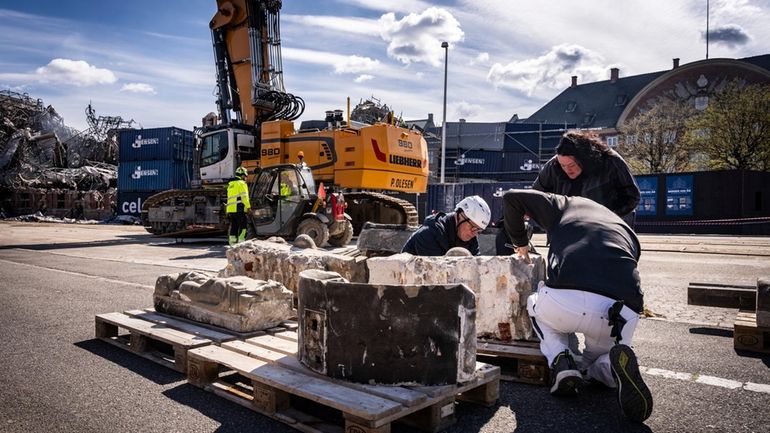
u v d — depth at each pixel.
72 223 30.23
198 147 16.70
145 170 29.59
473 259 3.66
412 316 2.61
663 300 6.20
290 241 12.99
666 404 2.97
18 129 47.09
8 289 6.96
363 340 2.65
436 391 2.55
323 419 2.73
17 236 18.72
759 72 47.28
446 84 29.03
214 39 16.70
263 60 16.39
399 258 3.81
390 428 2.52
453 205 26.97
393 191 15.02
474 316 2.75
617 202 3.58
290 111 16.67
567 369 2.81
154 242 15.99
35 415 2.83
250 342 3.42
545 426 2.69
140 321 4.13
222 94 16.83
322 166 14.47
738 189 21.20
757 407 2.92
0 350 4.07
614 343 2.85
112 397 3.09
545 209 3.07
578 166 3.52
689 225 21.70
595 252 2.75
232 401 3.02
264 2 16.09
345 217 12.81
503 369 3.60
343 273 4.44
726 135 30.28
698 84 50.34
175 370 3.57
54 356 3.92
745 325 4.01
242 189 12.17
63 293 6.64
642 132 35.12
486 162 40.44
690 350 4.05
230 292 3.74
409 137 15.07
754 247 12.95
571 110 67.00
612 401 3.03
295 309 4.53
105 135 49.50
